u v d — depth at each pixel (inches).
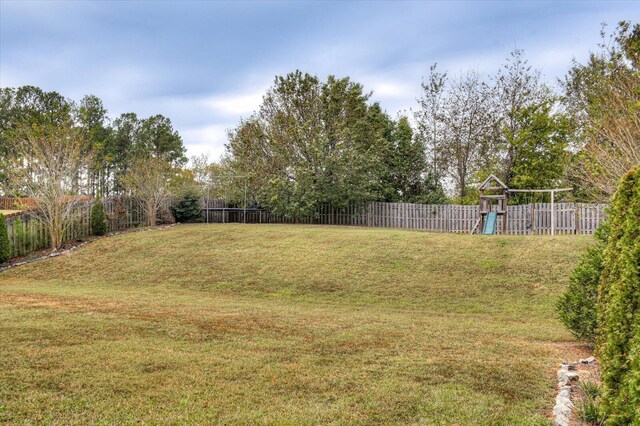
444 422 166.2
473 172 1284.4
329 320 349.7
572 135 823.1
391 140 1290.6
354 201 1097.4
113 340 266.4
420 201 1251.2
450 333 316.5
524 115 1163.9
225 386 199.6
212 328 307.7
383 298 471.5
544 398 191.9
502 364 239.5
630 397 126.3
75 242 788.0
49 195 748.6
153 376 208.5
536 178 1147.9
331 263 583.2
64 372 208.8
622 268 152.3
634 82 569.9
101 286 543.5
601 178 534.3
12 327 287.1
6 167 812.6
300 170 1059.9
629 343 140.6
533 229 852.6
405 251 612.4
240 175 1175.6
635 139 492.7
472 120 1262.3
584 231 815.7
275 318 350.6
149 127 2276.1
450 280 510.0
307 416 169.8
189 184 1262.3
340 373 219.5
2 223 668.7
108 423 160.7
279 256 624.7
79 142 830.5
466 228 991.0
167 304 404.5
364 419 168.1
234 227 909.8
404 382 208.4
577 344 297.0
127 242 760.3
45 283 566.9
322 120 1156.5
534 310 420.2
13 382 194.9
